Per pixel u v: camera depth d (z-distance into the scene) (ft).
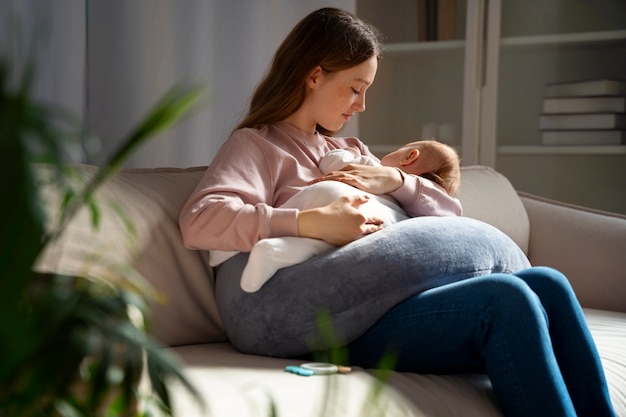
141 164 9.74
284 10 9.73
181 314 4.81
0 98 1.43
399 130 10.42
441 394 3.97
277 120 5.68
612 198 9.71
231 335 4.77
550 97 9.91
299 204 4.98
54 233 1.63
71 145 1.55
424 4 10.25
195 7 9.73
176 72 9.79
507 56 10.03
